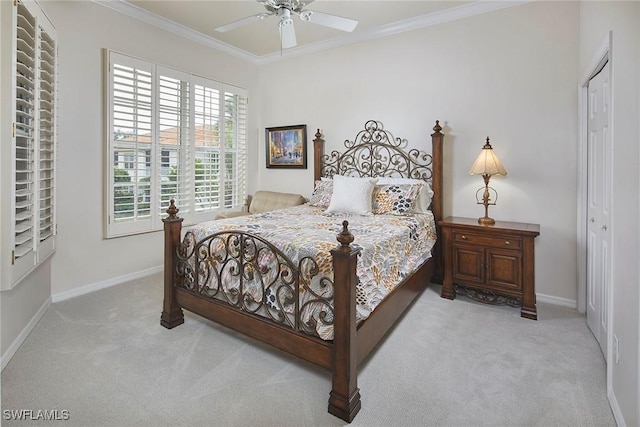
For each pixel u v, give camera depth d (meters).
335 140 4.38
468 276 3.10
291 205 4.43
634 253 1.47
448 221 3.26
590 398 1.81
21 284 2.38
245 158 4.94
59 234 3.09
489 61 3.33
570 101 2.98
